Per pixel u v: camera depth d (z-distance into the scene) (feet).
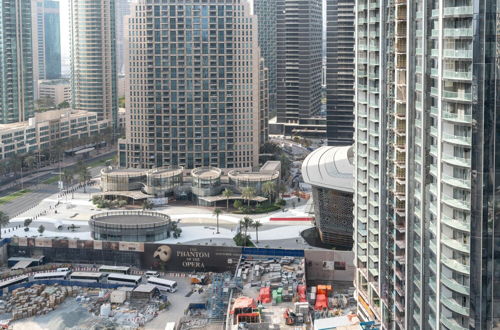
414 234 586.45
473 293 499.51
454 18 500.33
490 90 475.72
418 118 568.41
